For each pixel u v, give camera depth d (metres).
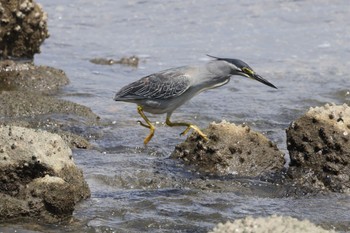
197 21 26.72
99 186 13.30
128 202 12.51
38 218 11.49
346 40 24.50
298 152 13.72
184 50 23.88
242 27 26.00
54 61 22.75
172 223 11.72
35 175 11.98
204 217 11.97
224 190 13.23
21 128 12.41
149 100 13.51
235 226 9.05
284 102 19.08
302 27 25.88
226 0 28.89
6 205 11.41
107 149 15.57
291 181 13.53
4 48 21.98
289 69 21.89
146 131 16.77
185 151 14.43
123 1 29.22
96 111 18.23
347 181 13.25
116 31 26.00
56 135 12.54
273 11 27.59
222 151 14.05
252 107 18.62
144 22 26.81
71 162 12.44
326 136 13.48
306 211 12.31
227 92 19.84
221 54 23.38
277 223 9.09
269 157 14.12
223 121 14.48
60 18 27.28
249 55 23.23
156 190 13.20
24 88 19.91
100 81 20.92
